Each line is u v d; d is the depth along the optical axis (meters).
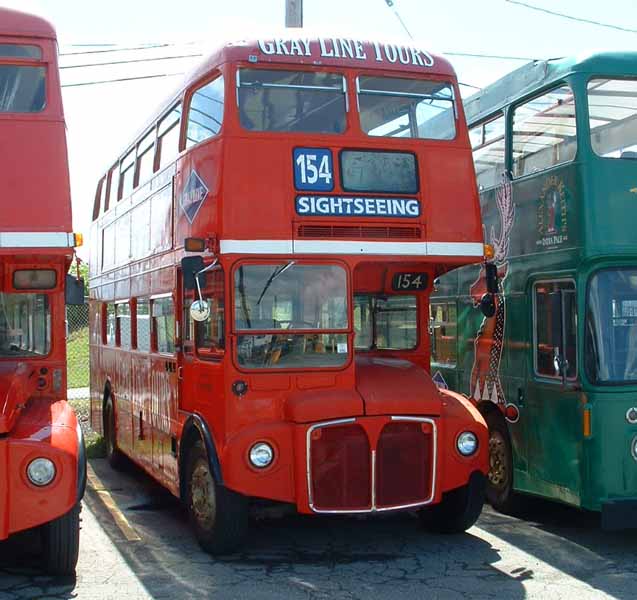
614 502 7.73
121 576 7.25
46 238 6.90
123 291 12.33
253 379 7.70
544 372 8.83
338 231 7.97
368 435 7.66
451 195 8.39
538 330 8.97
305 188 7.92
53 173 6.98
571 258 8.23
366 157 8.15
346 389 7.89
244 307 7.73
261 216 7.78
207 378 8.10
